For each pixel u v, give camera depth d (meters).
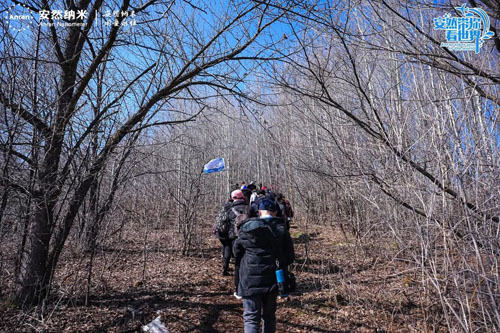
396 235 2.95
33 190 2.94
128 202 4.36
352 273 4.67
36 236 3.07
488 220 2.48
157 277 4.47
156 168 4.57
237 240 2.68
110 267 4.52
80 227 4.01
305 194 9.34
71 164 3.12
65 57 3.38
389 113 3.52
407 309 3.32
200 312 3.46
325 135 4.23
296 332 3.14
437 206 2.76
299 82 3.26
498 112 2.55
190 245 6.65
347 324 3.21
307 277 4.79
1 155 2.72
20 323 2.74
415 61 3.05
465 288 2.29
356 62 3.36
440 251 2.87
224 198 13.27
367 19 3.14
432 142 2.66
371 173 3.17
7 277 3.14
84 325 2.92
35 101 3.06
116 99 3.38
